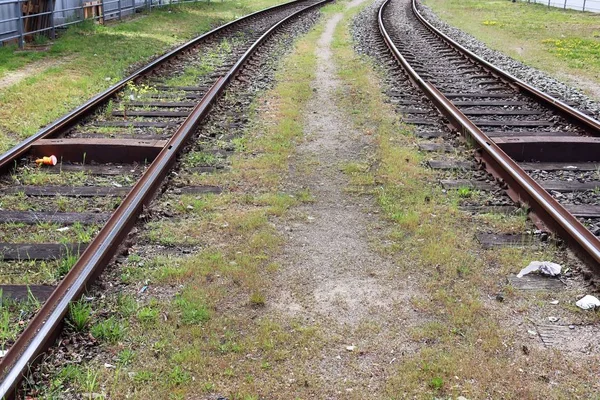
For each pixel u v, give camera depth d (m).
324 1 36.09
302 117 9.88
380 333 4.18
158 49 16.67
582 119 9.07
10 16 15.09
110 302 4.46
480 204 6.31
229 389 3.62
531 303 4.54
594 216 5.98
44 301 4.41
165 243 5.41
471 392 3.60
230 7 29.91
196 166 7.38
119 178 7.04
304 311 4.43
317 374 3.77
